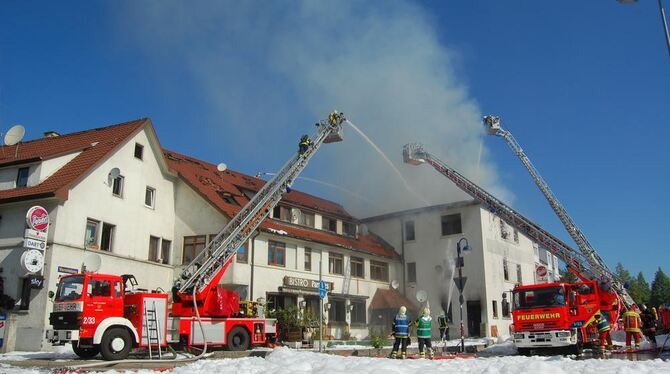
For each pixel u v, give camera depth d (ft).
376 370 34.76
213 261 74.13
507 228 148.66
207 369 41.29
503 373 34.01
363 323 130.21
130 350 60.03
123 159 96.89
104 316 59.16
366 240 144.05
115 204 93.71
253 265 104.17
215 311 71.15
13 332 78.38
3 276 81.15
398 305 135.64
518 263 151.33
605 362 43.24
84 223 86.58
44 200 81.71
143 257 99.14
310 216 126.31
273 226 112.16
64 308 58.49
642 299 336.49
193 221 106.63
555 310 69.36
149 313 62.34
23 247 78.89
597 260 110.01
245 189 123.13
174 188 110.01
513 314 72.59
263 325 75.25
